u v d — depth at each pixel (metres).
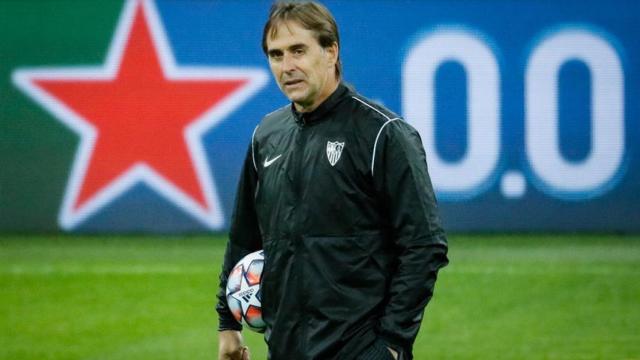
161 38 45.44
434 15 44.88
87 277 37.91
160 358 27.52
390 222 12.14
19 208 46.31
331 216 12.09
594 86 44.72
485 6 44.75
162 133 45.59
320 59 12.05
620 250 42.25
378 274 12.16
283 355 12.34
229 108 45.44
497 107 44.97
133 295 35.28
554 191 45.06
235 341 14.00
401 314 11.78
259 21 45.25
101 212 46.09
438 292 35.31
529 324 31.03
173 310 33.25
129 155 45.75
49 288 36.41
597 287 35.81
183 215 45.84
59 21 45.53
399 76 45.16
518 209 45.19
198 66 45.41
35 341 29.44
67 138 45.91
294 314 12.24
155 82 45.50
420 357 27.48
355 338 12.05
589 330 30.20
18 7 45.62
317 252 12.11
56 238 45.97
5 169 46.16
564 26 44.66
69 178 46.03
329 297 12.06
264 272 12.59
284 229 12.34
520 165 45.09
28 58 45.78
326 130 12.18
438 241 11.89
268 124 12.97
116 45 45.50
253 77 45.34
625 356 27.28
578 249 42.56
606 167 44.88
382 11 45.03
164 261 40.66
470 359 27.23
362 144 12.00
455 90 45.00
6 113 45.97
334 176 12.05
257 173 13.25
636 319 31.50
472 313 32.47
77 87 45.66
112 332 30.48
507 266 39.22
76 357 27.69
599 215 45.09
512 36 44.84
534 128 44.97
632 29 44.56
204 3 45.25
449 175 45.25
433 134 45.16
